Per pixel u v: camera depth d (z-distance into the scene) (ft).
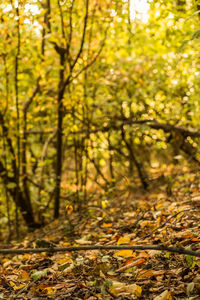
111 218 14.25
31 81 21.40
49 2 16.60
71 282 8.32
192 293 6.74
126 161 25.34
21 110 20.42
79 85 19.44
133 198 19.22
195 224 10.15
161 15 13.52
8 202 21.86
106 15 17.70
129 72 21.93
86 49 19.72
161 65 21.17
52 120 24.25
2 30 16.66
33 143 25.67
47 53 19.49
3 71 19.13
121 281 7.93
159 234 10.16
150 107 19.10
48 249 8.70
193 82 20.61
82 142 21.22
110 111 21.83
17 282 9.13
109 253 9.98
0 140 20.51
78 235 13.24
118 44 22.50
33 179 23.99
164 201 15.25
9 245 16.44
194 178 17.98
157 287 7.27
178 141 22.62
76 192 18.93
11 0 15.02
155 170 25.26
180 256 8.34
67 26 17.63
